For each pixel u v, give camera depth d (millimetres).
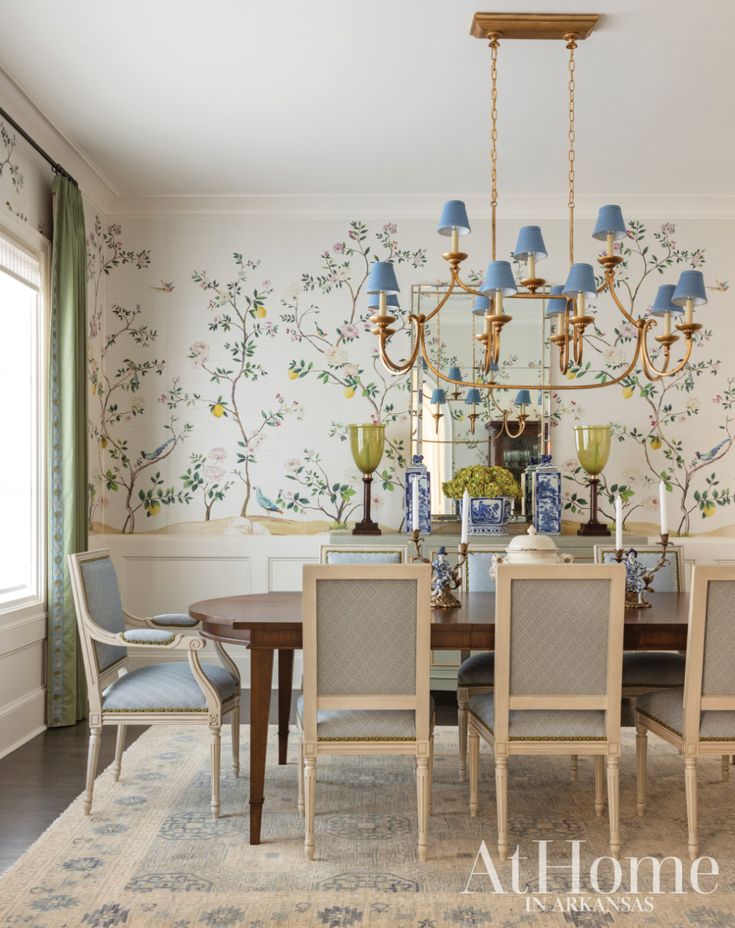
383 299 3010
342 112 3881
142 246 5098
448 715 4434
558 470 4852
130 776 3379
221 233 5105
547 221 5102
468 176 4691
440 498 5023
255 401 5086
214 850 2684
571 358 5074
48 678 4043
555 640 2646
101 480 5012
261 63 3422
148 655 5066
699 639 2658
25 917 2246
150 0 2965
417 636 2641
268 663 2787
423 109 3848
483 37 3203
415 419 5055
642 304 5082
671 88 3639
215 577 5059
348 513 5059
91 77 3535
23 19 3082
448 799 3166
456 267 3014
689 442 5066
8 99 3645
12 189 3768
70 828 2848
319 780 3389
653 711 2896
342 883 2465
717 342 5074
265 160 4461
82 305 4297
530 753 2668
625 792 3268
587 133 4109
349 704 2648
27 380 4047
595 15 3059
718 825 2930
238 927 2207
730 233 5078
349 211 5082
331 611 2623
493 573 3275
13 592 3867
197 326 5098
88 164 4457
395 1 2980
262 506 5066
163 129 4062
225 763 3545
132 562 5055
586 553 4660
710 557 5035
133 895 2377
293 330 5098
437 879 2498
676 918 2279
